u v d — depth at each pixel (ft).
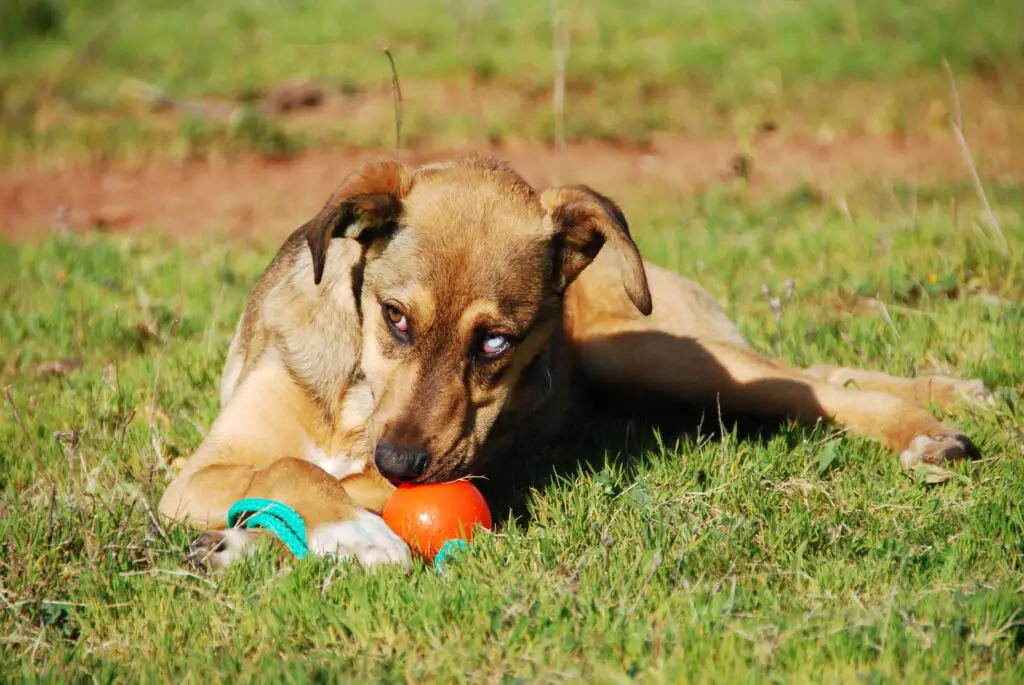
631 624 20.13
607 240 26.84
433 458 23.99
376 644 20.24
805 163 70.33
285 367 28.02
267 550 23.31
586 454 30.09
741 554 22.94
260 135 74.54
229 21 104.42
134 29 102.22
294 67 89.45
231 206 63.57
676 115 81.20
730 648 19.24
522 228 25.55
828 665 18.86
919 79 86.84
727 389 32.24
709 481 26.99
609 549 22.88
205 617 21.30
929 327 37.22
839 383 33.47
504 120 77.51
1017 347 34.63
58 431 30.50
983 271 41.60
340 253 27.66
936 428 28.99
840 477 27.27
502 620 20.27
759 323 38.73
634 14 106.32
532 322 25.67
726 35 100.01
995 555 22.86
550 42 96.17
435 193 25.75
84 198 64.80
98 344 39.29
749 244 49.73
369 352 26.08
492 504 27.25
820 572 22.03
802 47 95.25
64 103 80.38
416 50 94.58
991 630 19.93
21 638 21.15
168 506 25.45
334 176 69.31
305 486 24.13
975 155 70.18
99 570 23.12
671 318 34.42
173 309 42.73
